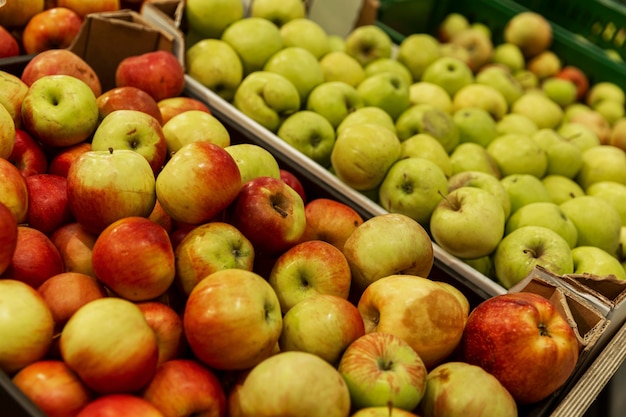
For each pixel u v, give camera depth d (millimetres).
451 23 3533
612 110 3131
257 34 2293
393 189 1855
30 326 1045
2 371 1004
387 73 2350
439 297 1246
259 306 1106
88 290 1179
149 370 1045
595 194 2273
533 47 3365
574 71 3291
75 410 1018
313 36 2463
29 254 1207
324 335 1178
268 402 977
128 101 1679
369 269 1428
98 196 1267
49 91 1545
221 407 1115
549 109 2695
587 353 1327
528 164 2189
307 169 1957
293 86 2182
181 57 2117
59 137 1536
